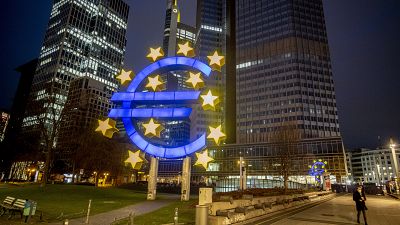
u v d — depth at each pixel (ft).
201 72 62.23
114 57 593.42
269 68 465.47
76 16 538.47
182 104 61.93
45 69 503.20
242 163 138.82
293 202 84.17
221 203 45.29
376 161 591.78
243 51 500.74
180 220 45.42
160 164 352.90
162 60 64.54
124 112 60.49
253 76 475.72
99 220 45.32
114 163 197.06
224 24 598.34
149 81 61.41
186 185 79.30
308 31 472.85
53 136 119.14
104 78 557.33
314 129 411.54
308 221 50.29
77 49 524.93
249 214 52.16
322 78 446.19
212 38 595.88
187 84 59.41
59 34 519.60
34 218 45.01
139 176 329.72
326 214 62.34
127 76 65.16
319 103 428.97
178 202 72.79
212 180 350.64
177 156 56.85
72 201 71.00
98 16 575.79
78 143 162.81
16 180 228.02
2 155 196.85
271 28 487.61
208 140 53.78
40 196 79.46
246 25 515.09
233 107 529.04
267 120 438.40
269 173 318.24
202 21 602.85
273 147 327.26
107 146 185.78
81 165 188.55
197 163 54.34
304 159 304.09
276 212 65.72
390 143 139.85
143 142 59.11
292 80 438.81
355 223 48.55
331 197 156.76
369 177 601.62
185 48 64.64
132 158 58.18
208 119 523.29
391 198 139.54
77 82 317.01
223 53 576.20
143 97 60.90
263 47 483.10
